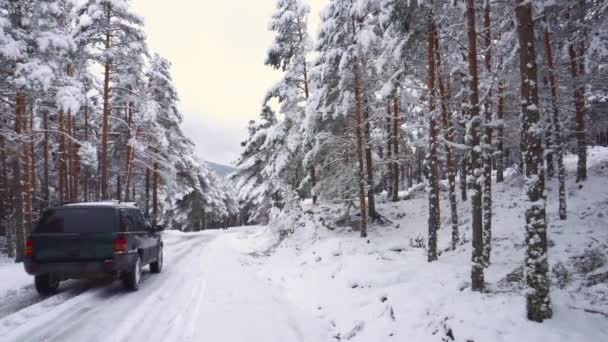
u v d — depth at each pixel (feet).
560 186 44.80
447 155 45.24
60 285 32.24
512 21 28.96
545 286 18.06
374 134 68.18
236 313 23.47
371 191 68.08
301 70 73.10
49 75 48.49
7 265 46.75
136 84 71.61
